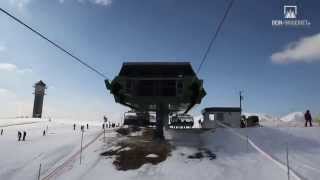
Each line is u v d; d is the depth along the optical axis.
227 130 33.84
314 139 27.50
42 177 20.95
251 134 31.03
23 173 22.06
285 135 29.75
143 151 25.22
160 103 29.56
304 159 21.48
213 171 20.02
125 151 25.39
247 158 22.53
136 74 28.53
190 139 29.91
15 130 58.06
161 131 29.95
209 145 27.25
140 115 41.47
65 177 20.28
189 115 41.97
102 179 19.42
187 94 28.03
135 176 19.61
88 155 24.84
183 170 20.41
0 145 32.06
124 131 34.66
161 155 24.00
